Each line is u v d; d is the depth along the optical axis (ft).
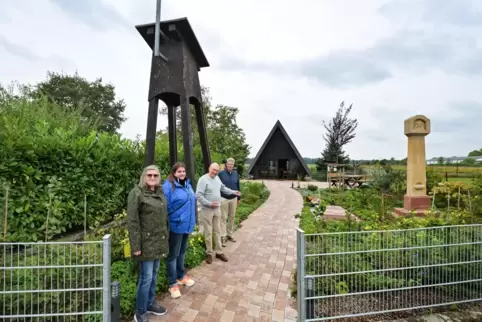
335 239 7.25
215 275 10.16
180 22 12.73
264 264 11.44
